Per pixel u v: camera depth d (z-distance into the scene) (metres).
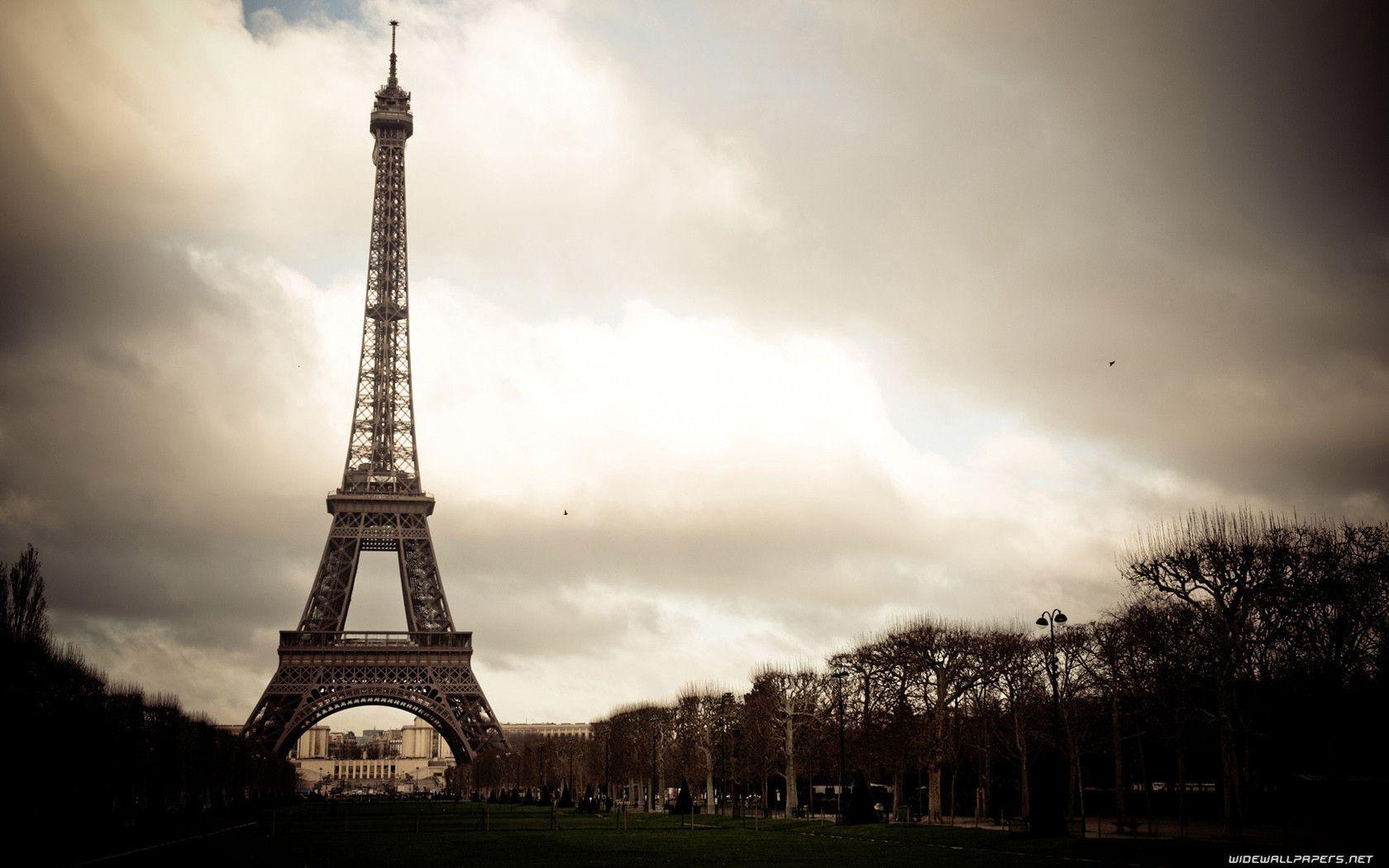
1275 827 143.38
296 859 131.75
